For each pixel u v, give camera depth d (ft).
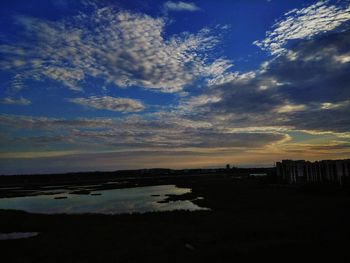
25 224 117.91
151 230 98.02
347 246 65.92
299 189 201.36
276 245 68.49
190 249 73.56
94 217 131.95
